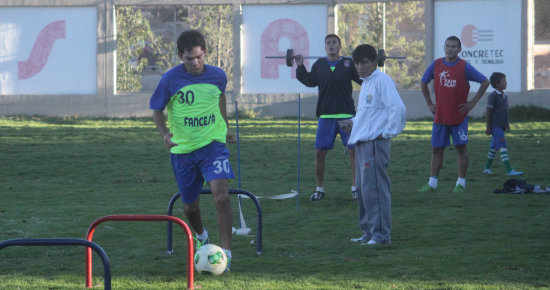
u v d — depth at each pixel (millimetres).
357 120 11156
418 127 35906
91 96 43750
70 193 17344
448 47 16609
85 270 9445
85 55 43875
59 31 43719
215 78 9852
